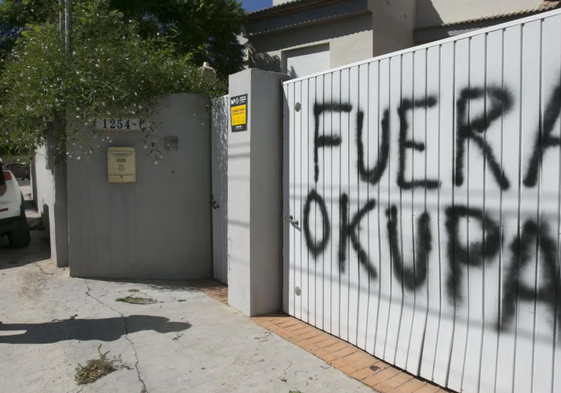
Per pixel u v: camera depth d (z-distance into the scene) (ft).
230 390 11.36
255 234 16.42
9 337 14.56
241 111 16.63
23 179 82.89
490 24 35.42
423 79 11.46
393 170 12.35
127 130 20.49
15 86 20.83
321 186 14.89
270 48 39.34
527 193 9.53
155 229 21.43
